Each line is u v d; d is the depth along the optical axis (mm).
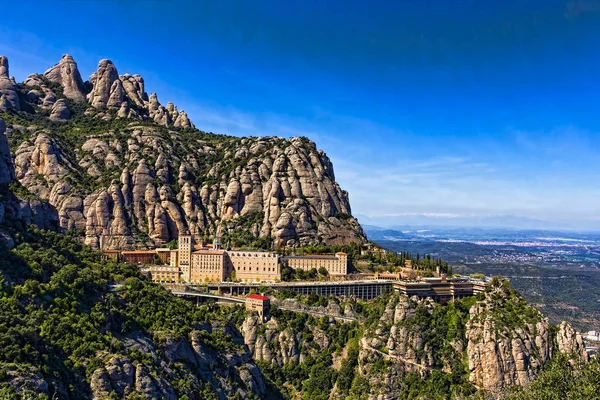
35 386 183625
